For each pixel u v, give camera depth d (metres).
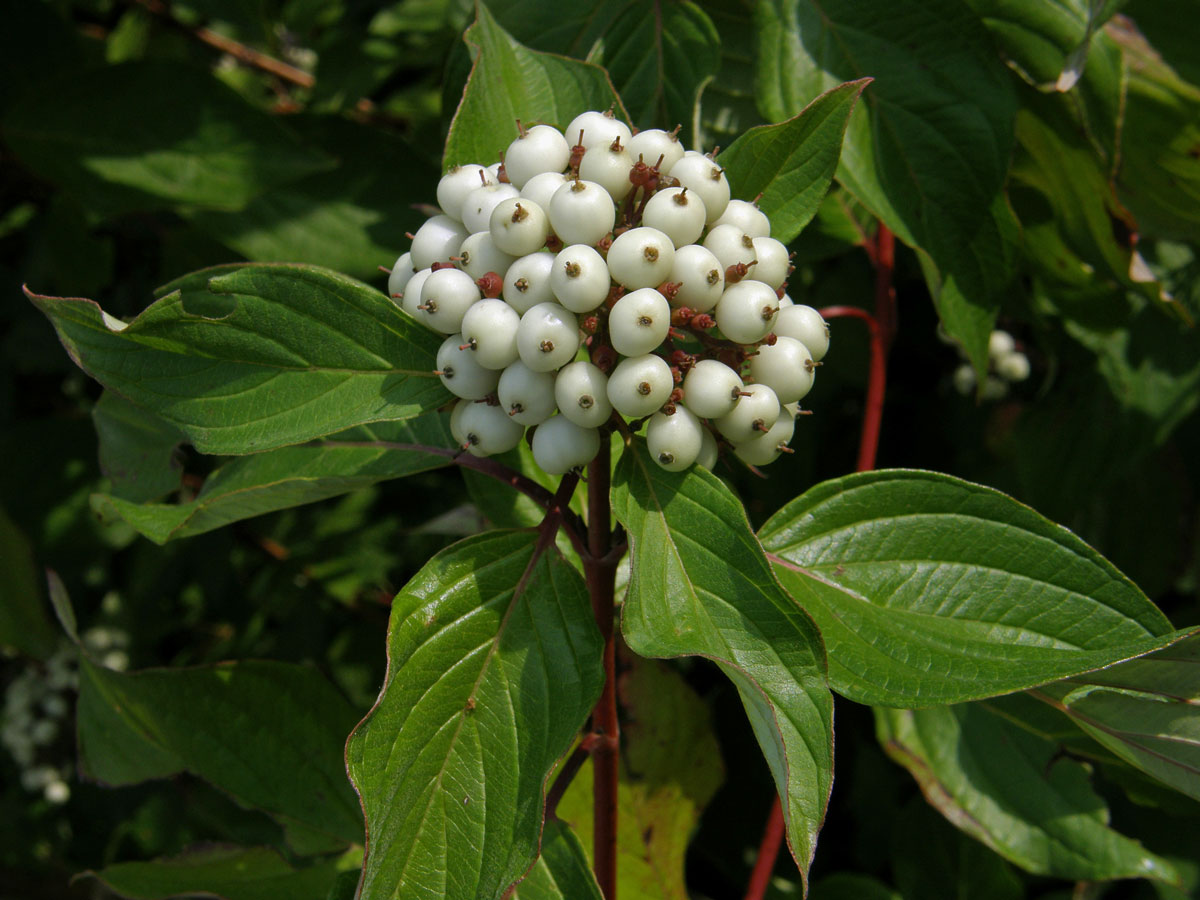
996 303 0.28
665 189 0.20
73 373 0.46
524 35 0.28
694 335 0.20
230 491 0.23
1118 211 0.29
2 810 0.51
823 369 0.40
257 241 0.36
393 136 0.37
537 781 0.20
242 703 0.27
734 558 0.19
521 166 0.20
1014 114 0.27
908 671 0.21
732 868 0.36
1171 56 0.30
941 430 0.42
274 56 0.48
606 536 0.22
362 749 0.19
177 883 0.28
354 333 0.20
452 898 0.19
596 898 0.22
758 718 0.19
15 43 0.40
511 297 0.19
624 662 0.30
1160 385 0.35
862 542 0.22
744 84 0.30
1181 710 0.21
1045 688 0.22
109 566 0.49
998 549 0.21
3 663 0.52
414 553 0.45
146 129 0.35
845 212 0.32
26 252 0.49
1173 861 0.32
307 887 0.28
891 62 0.27
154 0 0.45
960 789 0.29
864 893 0.31
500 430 0.20
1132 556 0.38
